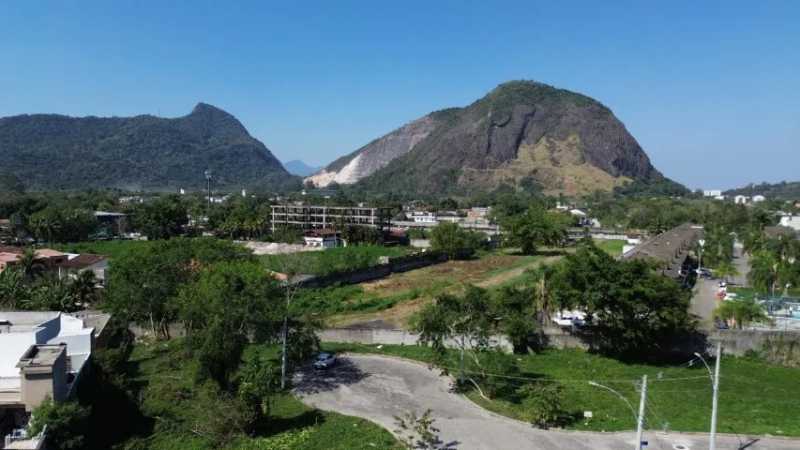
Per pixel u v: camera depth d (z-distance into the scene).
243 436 34.69
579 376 45.84
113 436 34.94
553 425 36.19
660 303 48.03
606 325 51.19
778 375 47.31
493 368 43.84
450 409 39.25
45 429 29.23
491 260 122.62
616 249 132.12
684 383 44.56
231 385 42.00
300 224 162.75
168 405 39.66
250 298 43.28
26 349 37.16
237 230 154.25
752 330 52.06
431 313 44.25
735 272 92.75
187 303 46.69
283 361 44.06
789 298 73.56
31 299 60.84
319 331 56.19
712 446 29.47
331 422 36.81
